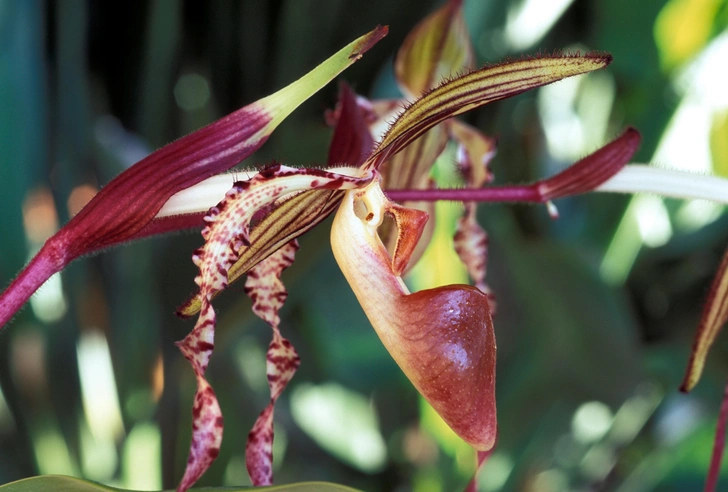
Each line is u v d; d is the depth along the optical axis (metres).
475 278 0.39
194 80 0.72
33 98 0.51
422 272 0.51
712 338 0.36
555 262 0.58
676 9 0.61
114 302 0.56
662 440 0.64
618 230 0.68
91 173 0.58
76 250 0.30
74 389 0.57
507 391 0.56
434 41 0.38
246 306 0.39
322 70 0.30
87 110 0.57
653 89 0.65
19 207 0.50
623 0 0.62
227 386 0.52
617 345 0.56
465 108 0.32
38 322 0.55
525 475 0.60
